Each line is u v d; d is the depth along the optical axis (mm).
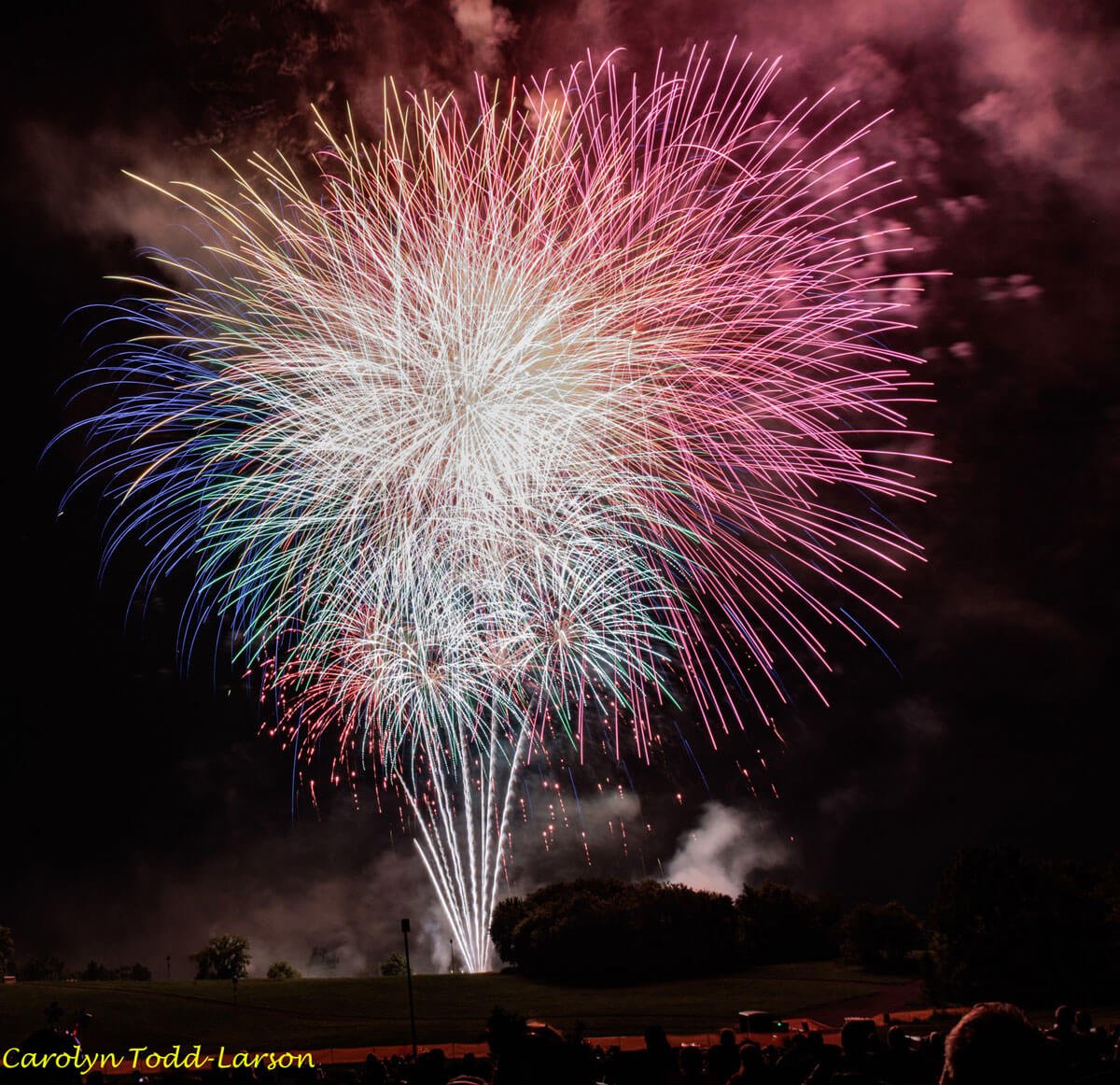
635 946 105312
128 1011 84625
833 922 114188
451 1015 84688
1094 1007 67875
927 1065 11594
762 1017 57656
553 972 105250
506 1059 5543
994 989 70812
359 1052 62250
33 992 92312
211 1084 12477
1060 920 70812
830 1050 10797
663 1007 86125
